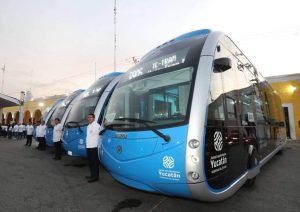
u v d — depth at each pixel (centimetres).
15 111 3550
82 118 715
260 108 623
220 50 396
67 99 1051
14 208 365
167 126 323
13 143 1602
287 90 1808
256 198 429
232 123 394
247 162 448
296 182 549
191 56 369
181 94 338
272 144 737
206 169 300
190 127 304
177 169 301
